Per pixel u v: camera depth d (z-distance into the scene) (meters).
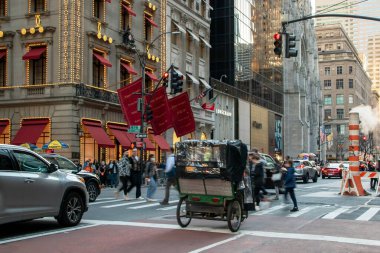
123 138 36.75
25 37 33.78
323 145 115.25
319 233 11.47
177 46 47.28
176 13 47.22
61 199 12.09
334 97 154.25
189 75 48.41
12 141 32.88
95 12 35.88
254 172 16.67
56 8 33.09
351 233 11.48
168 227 12.35
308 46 108.56
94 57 35.47
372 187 28.75
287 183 16.22
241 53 62.62
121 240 10.49
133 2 39.94
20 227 12.36
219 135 55.94
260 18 71.62
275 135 77.50
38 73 34.00
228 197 11.73
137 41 40.41
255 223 13.20
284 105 89.00
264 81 72.88
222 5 60.66
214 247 9.71
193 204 12.23
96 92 34.53
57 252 9.22
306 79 102.50
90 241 10.37
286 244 10.05
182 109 40.12
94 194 19.77
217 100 55.62
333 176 48.03
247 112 64.12
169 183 18.22
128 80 39.19
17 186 10.84
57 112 32.72
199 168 11.87
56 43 33.03
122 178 20.72
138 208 17.12
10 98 34.00
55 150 32.44
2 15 35.00
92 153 34.69
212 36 60.94
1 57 34.16
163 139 43.38
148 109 32.38
